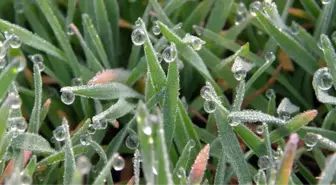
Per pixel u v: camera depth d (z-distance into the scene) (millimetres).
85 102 115
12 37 111
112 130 119
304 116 99
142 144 76
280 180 81
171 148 105
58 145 107
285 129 101
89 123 104
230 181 109
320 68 113
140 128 76
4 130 87
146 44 101
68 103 110
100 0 123
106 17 125
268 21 114
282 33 115
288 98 124
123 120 117
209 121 114
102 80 114
